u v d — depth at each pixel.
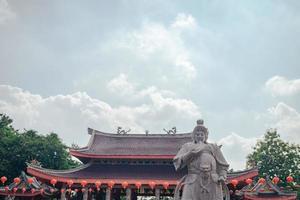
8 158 72.00
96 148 54.56
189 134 56.97
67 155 81.19
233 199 47.44
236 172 43.53
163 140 56.81
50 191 49.31
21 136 75.75
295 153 70.56
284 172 68.25
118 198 55.00
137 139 57.44
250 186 46.00
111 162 50.84
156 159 49.16
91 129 58.34
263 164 70.56
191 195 10.37
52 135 80.81
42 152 76.00
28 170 44.16
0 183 70.44
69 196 51.91
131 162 50.56
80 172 48.09
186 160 10.73
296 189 63.44
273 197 41.84
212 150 10.83
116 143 56.72
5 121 80.50
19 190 47.25
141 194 55.19
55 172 46.03
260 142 73.62
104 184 45.09
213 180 10.38
